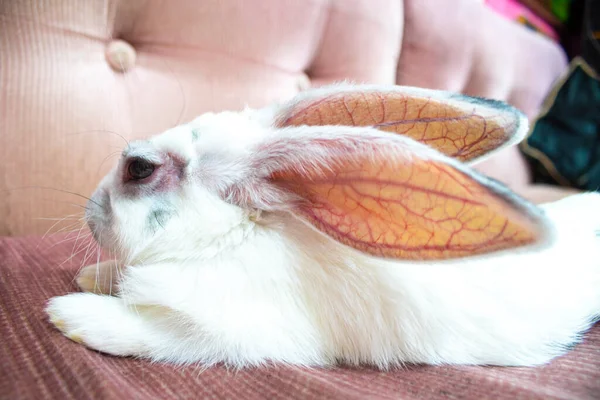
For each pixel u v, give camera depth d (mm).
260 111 325
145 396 225
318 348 277
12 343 247
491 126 281
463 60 734
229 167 287
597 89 799
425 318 274
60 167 426
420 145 228
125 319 270
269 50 520
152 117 465
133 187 296
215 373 259
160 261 290
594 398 231
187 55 479
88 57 438
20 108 411
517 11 953
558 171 822
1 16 405
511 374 262
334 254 277
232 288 273
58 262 352
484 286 283
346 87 297
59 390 219
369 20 596
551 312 292
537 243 216
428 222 236
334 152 252
